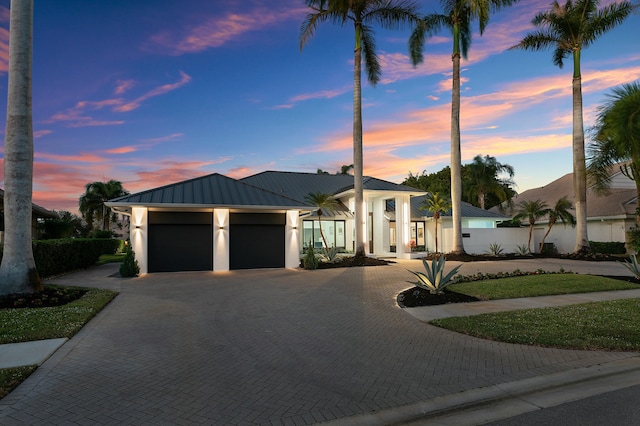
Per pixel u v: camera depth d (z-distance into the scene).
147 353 5.89
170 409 4.04
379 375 5.02
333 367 5.32
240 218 18.55
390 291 11.82
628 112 13.18
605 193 21.84
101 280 14.53
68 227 28.50
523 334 6.82
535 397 4.42
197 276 15.76
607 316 8.11
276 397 4.36
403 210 24.83
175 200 17.12
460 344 6.40
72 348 6.09
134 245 16.69
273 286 12.89
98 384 4.68
